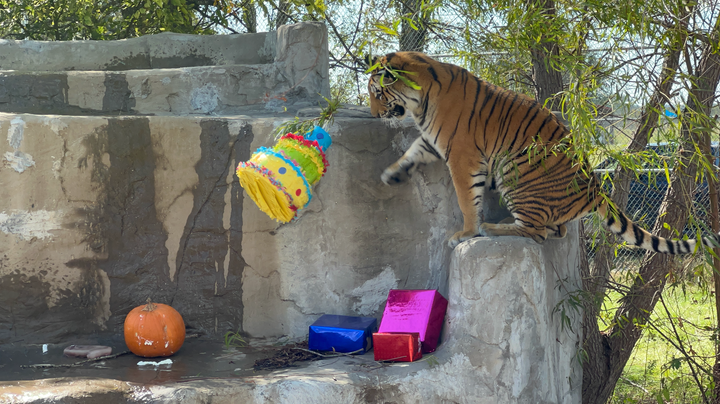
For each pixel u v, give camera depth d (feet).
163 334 11.58
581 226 15.08
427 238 13.30
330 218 12.89
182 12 27.78
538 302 10.98
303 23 17.16
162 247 12.89
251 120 13.05
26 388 9.15
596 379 15.28
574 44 12.17
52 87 15.89
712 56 13.29
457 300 11.27
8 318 12.19
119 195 12.64
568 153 11.21
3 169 11.98
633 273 15.80
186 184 12.87
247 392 9.59
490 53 13.96
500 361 10.64
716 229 13.16
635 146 13.64
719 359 14.29
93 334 12.67
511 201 12.07
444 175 13.33
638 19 10.02
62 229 12.35
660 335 14.78
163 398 9.23
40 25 28.25
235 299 13.00
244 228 12.89
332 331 11.65
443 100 12.09
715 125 11.10
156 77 16.56
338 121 12.86
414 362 10.80
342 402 9.82
